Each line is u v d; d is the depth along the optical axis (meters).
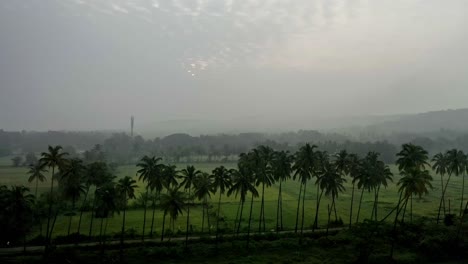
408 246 95.19
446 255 90.00
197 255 88.81
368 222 105.44
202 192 94.19
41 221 112.81
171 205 88.81
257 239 99.12
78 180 95.19
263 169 100.50
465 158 117.25
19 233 90.44
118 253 87.31
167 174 95.88
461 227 101.19
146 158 96.19
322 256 89.44
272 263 84.81
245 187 94.31
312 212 132.75
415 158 98.44
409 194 86.44
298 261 86.44
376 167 104.81
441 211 135.25
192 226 111.62
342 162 107.88
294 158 108.62
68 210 127.56
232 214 127.81
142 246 92.69
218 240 97.12
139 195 154.25
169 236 101.12
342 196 166.12
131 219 119.75
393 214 130.38
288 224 115.88
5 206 84.88
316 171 105.81
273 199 157.88
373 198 160.88
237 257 88.75
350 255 89.75
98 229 107.44
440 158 120.69
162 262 85.44
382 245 94.81
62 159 91.38
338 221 114.81
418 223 107.50
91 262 83.31
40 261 81.81
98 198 91.50
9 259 82.12
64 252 84.75
